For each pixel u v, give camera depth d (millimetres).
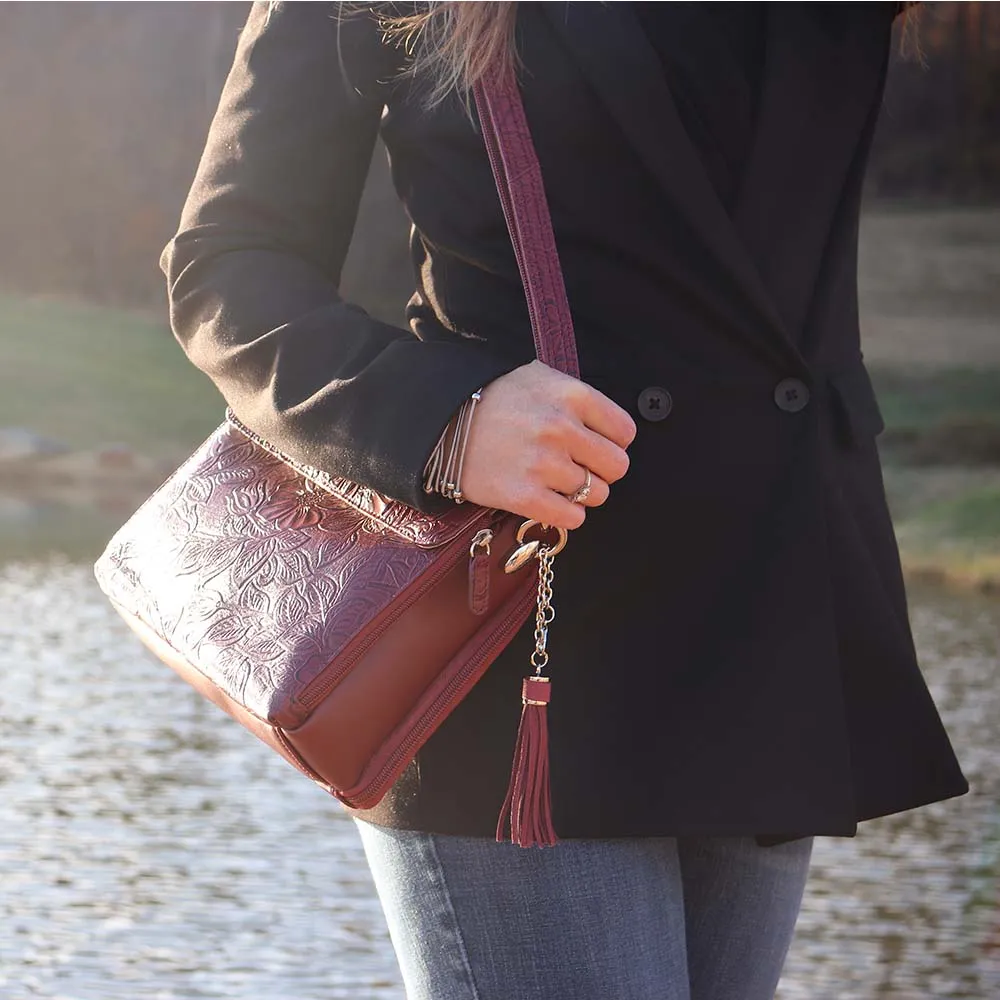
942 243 23188
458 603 1354
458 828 1408
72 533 14852
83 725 7316
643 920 1412
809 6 1474
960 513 14750
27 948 4391
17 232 26406
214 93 26797
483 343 1449
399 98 1476
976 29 23984
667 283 1433
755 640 1421
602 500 1286
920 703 1522
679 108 1440
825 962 4273
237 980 4148
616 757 1395
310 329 1377
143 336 24125
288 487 1508
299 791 6195
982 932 4523
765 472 1449
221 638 1386
